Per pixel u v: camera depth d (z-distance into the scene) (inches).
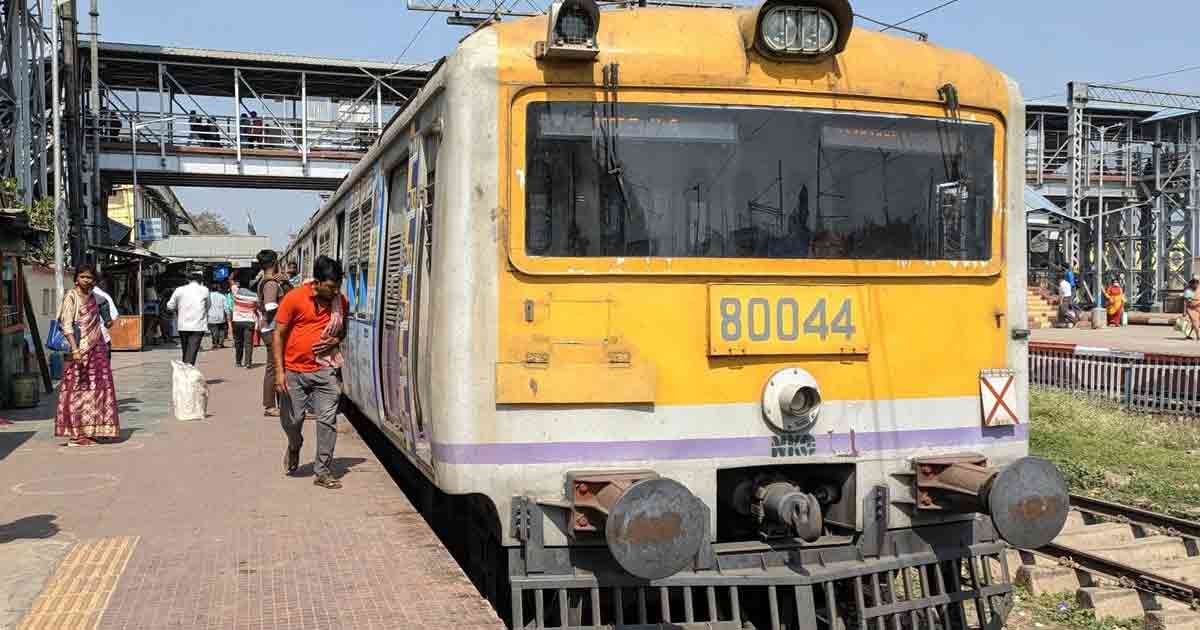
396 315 258.4
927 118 207.3
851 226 200.8
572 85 187.2
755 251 194.9
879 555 199.6
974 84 210.5
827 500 203.8
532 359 184.5
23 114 864.3
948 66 209.9
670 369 189.5
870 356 200.7
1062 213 1238.9
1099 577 267.7
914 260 205.0
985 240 212.1
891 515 201.3
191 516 256.1
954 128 209.6
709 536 190.1
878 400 200.8
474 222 183.8
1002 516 183.6
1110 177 1659.7
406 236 241.6
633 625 184.7
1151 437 514.3
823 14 195.0
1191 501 375.2
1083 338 979.3
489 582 226.2
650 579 174.9
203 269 1601.9
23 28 867.4
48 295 698.2
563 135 187.0
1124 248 1731.1
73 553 219.9
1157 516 325.1
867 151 202.5
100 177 1413.6
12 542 229.0
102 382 381.4
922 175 206.7
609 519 165.9
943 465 200.5
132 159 1395.2
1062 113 1632.6
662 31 192.7
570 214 186.9
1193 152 1509.6
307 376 295.7
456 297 183.8
